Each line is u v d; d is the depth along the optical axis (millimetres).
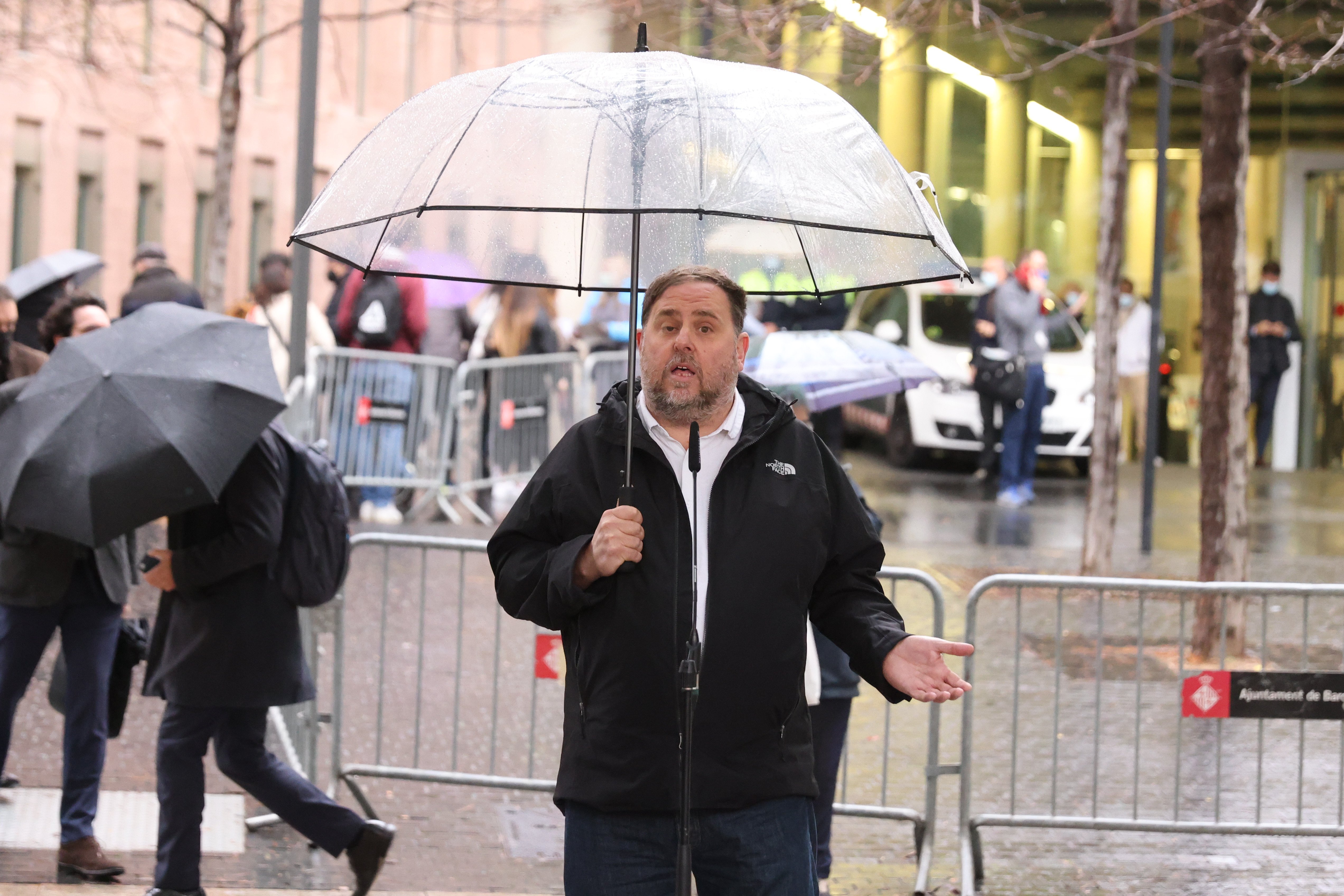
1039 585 5992
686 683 3432
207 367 5051
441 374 13625
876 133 3457
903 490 16531
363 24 27625
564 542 3635
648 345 3557
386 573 6418
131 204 22969
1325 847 6383
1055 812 5992
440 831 6324
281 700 5195
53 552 5453
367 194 3363
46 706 7707
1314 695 5949
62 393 4984
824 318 13547
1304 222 20359
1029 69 9375
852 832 6520
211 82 24672
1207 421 9117
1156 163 13430
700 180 3143
